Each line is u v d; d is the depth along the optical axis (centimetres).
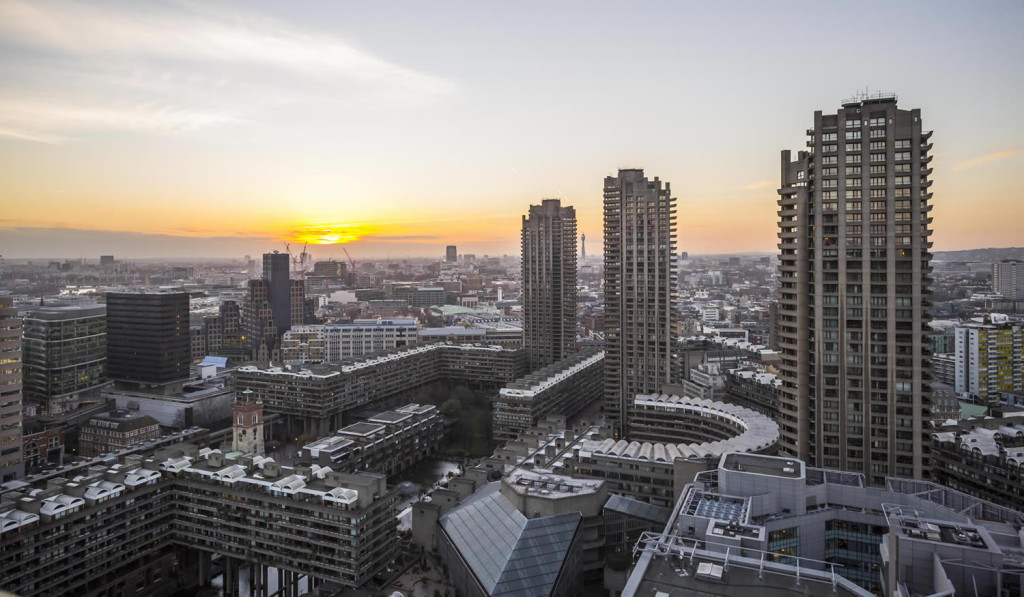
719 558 14950
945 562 14188
